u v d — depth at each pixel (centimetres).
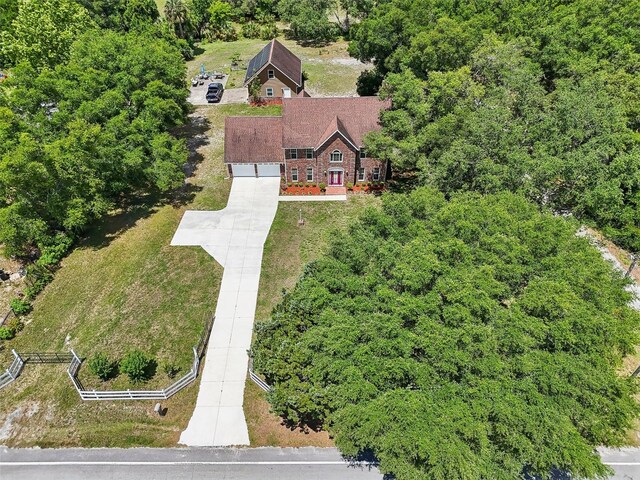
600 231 4066
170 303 3406
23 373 2962
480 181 3391
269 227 4141
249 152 4647
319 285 2619
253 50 7988
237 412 2750
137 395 2798
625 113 4116
